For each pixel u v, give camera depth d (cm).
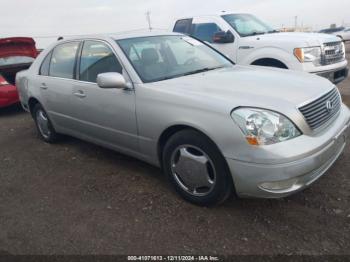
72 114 429
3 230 300
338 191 315
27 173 418
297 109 267
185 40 436
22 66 792
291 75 353
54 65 464
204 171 292
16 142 543
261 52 620
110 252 261
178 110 298
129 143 362
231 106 268
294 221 279
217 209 303
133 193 344
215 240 265
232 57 670
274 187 258
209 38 717
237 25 687
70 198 346
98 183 373
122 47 370
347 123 322
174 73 365
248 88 301
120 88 337
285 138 258
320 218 279
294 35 631
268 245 254
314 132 273
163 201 324
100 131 394
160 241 269
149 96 322
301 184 264
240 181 269
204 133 279
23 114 738
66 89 425
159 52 389
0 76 711
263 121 255
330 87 328
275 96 280
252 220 285
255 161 256
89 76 396
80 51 418
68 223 302
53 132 501
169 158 319
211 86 312
